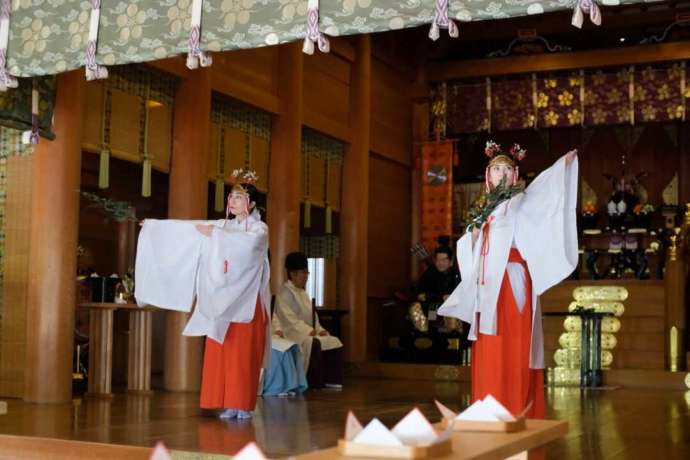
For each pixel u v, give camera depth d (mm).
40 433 5414
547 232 4883
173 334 8875
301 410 7195
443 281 12672
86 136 8156
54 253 7512
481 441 2436
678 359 11805
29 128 7383
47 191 7570
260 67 10539
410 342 12547
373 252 13539
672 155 15289
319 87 11945
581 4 4797
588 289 12688
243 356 6445
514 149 5172
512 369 4922
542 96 14359
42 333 7449
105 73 6145
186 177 9086
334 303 12805
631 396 9531
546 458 4891
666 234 14312
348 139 12469
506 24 14375
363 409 7375
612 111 14070
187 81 9148
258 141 10656
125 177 11336
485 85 14578
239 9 5707
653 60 13680
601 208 15547
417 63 14633
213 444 5051
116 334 10086
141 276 6648
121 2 6090
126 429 5668
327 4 5449
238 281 6414
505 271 4965
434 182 14539
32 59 6340
